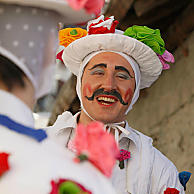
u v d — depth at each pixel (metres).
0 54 0.66
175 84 3.40
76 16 0.73
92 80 1.67
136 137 1.75
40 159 0.62
